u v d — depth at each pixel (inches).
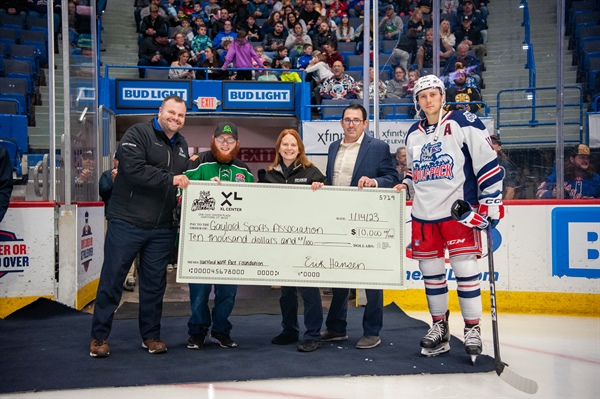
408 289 250.8
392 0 437.4
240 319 226.8
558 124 256.2
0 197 206.5
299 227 173.9
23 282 236.7
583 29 386.9
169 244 174.6
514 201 243.8
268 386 139.6
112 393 134.0
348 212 175.3
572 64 384.5
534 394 135.9
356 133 183.6
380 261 175.5
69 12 255.1
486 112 348.5
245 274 172.2
